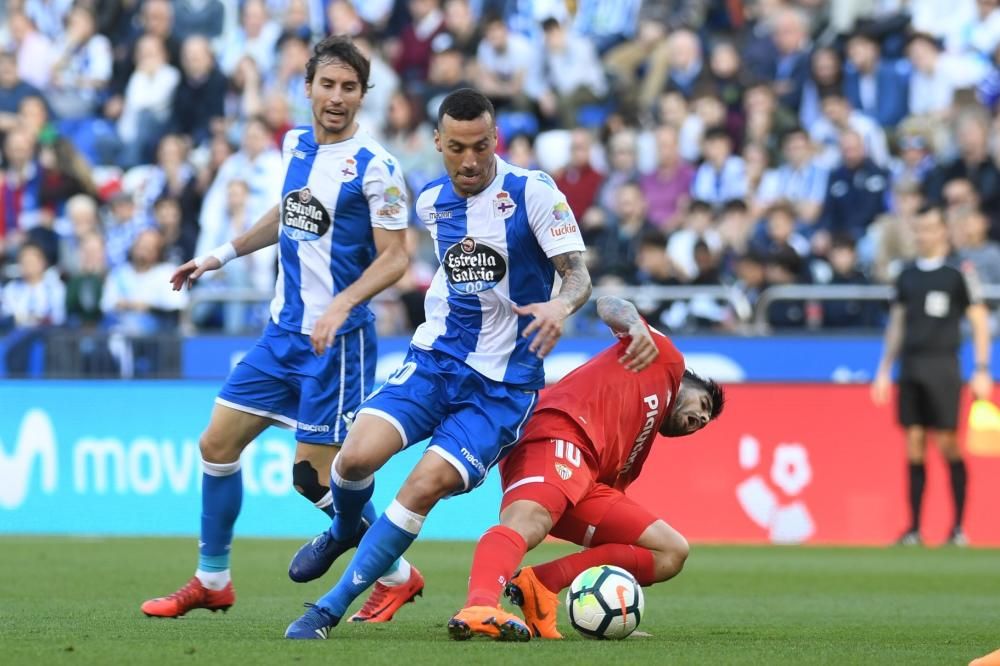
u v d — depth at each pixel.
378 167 21.17
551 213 18.84
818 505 43.53
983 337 41.75
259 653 16.52
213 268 22.62
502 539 18.70
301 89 59.50
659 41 61.03
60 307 51.19
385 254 20.77
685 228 51.34
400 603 21.98
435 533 44.09
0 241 55.94
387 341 44.69
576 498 19.45
